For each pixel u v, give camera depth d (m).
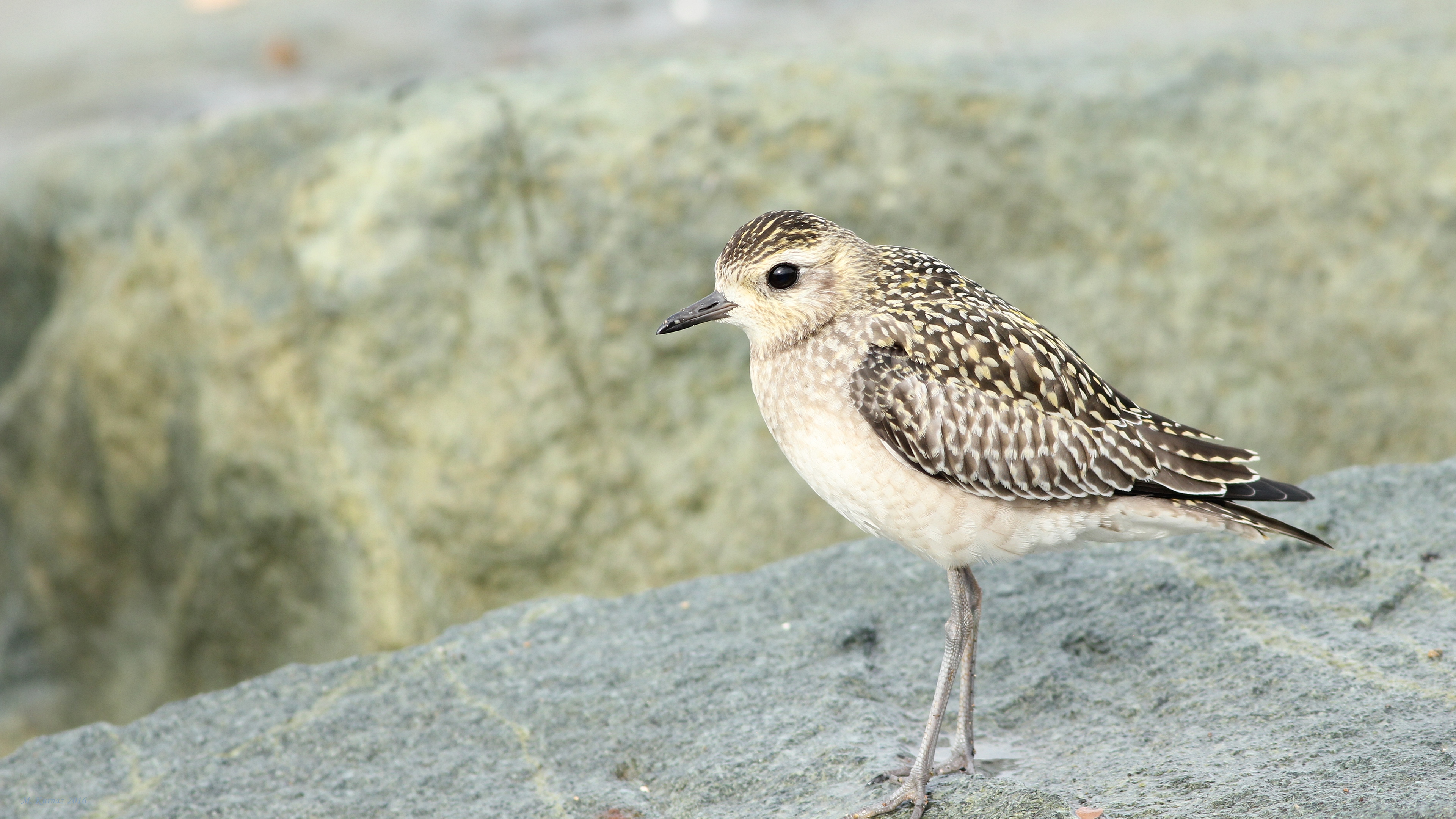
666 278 13.58
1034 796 7.22
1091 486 7.90
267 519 14.00
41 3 24.03
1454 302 14.29
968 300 8.34
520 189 13.60
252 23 22.83
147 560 15.43
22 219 16.08
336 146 14.06
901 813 7.33
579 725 8.52
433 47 21.11
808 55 14.63
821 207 13.75
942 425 7.90
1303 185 14.37
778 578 9.95
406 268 13.37
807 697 8.46
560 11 21.95
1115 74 14.87
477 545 13.47
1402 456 14.32
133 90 20.67
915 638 9.10
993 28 18.55
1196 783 7.14
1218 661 8.38
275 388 13.76
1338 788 6.92
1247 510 7.77
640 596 9.93
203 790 8.30
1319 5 18.25
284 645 14.34
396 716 8.86
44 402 15.70
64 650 16.28
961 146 14.07
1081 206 14.12
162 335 14.54
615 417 13.56
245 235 14.14
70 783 8.50
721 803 7.67
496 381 13.43
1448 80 14.83
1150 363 14.07
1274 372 14.16
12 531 16.42
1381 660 8.14
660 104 13.83
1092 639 8.77
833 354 8.16
